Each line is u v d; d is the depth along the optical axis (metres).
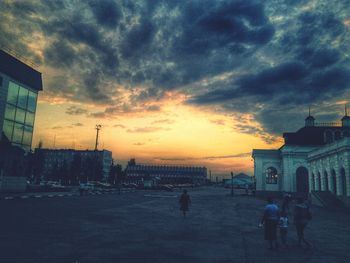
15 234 11.13
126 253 9.15
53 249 9.17
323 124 58.28
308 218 11.35
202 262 8.51
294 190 52.31
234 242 11.74
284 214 11.48
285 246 11.30
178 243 11.02
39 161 83.75
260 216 22.25
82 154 141.50
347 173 31.66
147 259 8.55
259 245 11.40
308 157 46.28
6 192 36.28
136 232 13.06
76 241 10.53
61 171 109.44
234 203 35.72
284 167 53.28
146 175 176.25
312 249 10.96
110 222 15.80
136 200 34.66
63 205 24.11
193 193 63.62
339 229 16.91
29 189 45.91
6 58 36.84
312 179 45.19
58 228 13.02
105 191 56.62
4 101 36.47
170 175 183.62
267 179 56.50
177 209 25.19
